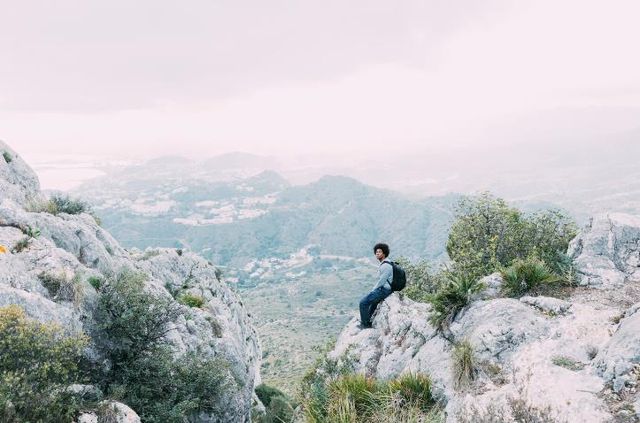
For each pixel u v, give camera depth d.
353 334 12.92
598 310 8.34
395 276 13.10
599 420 5.51
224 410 19.42
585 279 10.25
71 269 16.27
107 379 14.59
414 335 10.91
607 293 9.49
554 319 8.41
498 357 7.83
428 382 8.25
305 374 11.86
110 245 27.27
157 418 14.16
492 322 8.59
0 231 16.48
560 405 5.96
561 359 7.15
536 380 6.72
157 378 15.53
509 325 8.34
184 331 23.50
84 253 21.44
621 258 10.71
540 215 17.00
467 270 15.85
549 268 11.06
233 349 27.95
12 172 27.94
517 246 16.34
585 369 6.70
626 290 9.46
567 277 10.41
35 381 8.33
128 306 16.05
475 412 5.87
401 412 7.50
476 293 10.48
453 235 18.64
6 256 14.22
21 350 8.30
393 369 10.48
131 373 14.90
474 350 8.12
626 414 5.42
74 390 10.20
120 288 16.33
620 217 11.56
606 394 5.95
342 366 10.77
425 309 12.53
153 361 15.57
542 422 5.27
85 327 14.68
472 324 9.15
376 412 7.66
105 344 15.18
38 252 16.12
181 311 16.86
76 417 9.07
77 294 14.87
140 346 15.76
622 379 6.00
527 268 10.46
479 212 17.92
